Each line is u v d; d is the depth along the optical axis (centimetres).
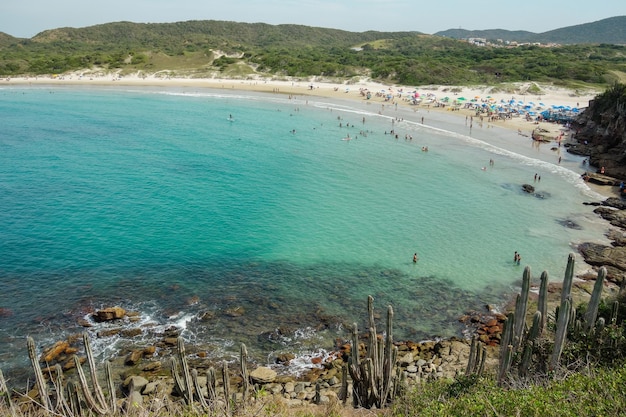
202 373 3091
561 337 1991
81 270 4362
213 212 5853
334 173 7631
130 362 3172
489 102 13388
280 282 4275
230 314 3778
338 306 3931
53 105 13788
